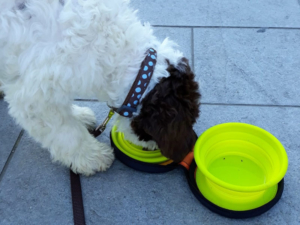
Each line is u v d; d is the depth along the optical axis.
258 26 0.88
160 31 0.86
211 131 0.54
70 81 0.45
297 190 0.55
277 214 0.53
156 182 0.57
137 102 0.47
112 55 0.45
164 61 0.48
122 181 0.58
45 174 0.59
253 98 0.70
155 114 0.46
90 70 0.45
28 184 0.58
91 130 0.66
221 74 0.75
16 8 0.44
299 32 0.85
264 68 0.77
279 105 0.69
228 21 0.89
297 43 0.82
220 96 0.71
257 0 0.96
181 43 0.83
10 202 0.55
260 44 0.82
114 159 0.60
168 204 0.55
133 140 0.55
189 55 0.80
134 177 0.58
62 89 0.46
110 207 0.55
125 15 0.47
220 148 0.58
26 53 0.45
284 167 0.48
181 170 0.59
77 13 0.44
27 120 0.50
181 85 0.47
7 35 0.45
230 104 0.69
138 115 0.48
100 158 0.58
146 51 0.47
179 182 0.57
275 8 0.93
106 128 0.66
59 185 0.58
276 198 0.51
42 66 0.45
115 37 0.45
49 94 0.47
